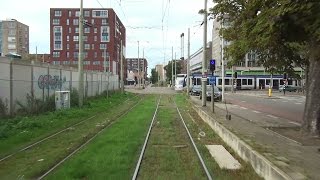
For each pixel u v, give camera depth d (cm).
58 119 2425
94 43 16525
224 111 3145
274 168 952
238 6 2077
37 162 1203
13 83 2370
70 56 16675
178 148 1509
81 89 3312
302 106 4084
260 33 1593
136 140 1645
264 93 8225
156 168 1147
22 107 2453
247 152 1248
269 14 1513
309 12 1366
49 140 1638
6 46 14038
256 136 1580
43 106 2783
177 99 5384
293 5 1367
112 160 1219
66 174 1033
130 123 2320
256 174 1087
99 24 16488
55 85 3192
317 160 1112
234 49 2069
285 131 1809
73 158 1256
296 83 10256
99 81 5262
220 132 1850
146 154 1366
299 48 1994
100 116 2752
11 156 1298
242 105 4203
